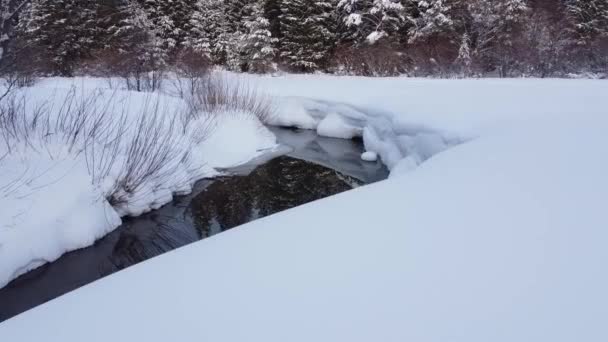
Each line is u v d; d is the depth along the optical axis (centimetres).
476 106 623
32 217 377
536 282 148
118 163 500
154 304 154
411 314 136
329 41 1900
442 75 1341
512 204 224
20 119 511
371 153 736
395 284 155
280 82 1325
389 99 805
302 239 202
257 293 156
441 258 171
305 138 941
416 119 595
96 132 530
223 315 143
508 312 133
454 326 129
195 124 752
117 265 389
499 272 157
